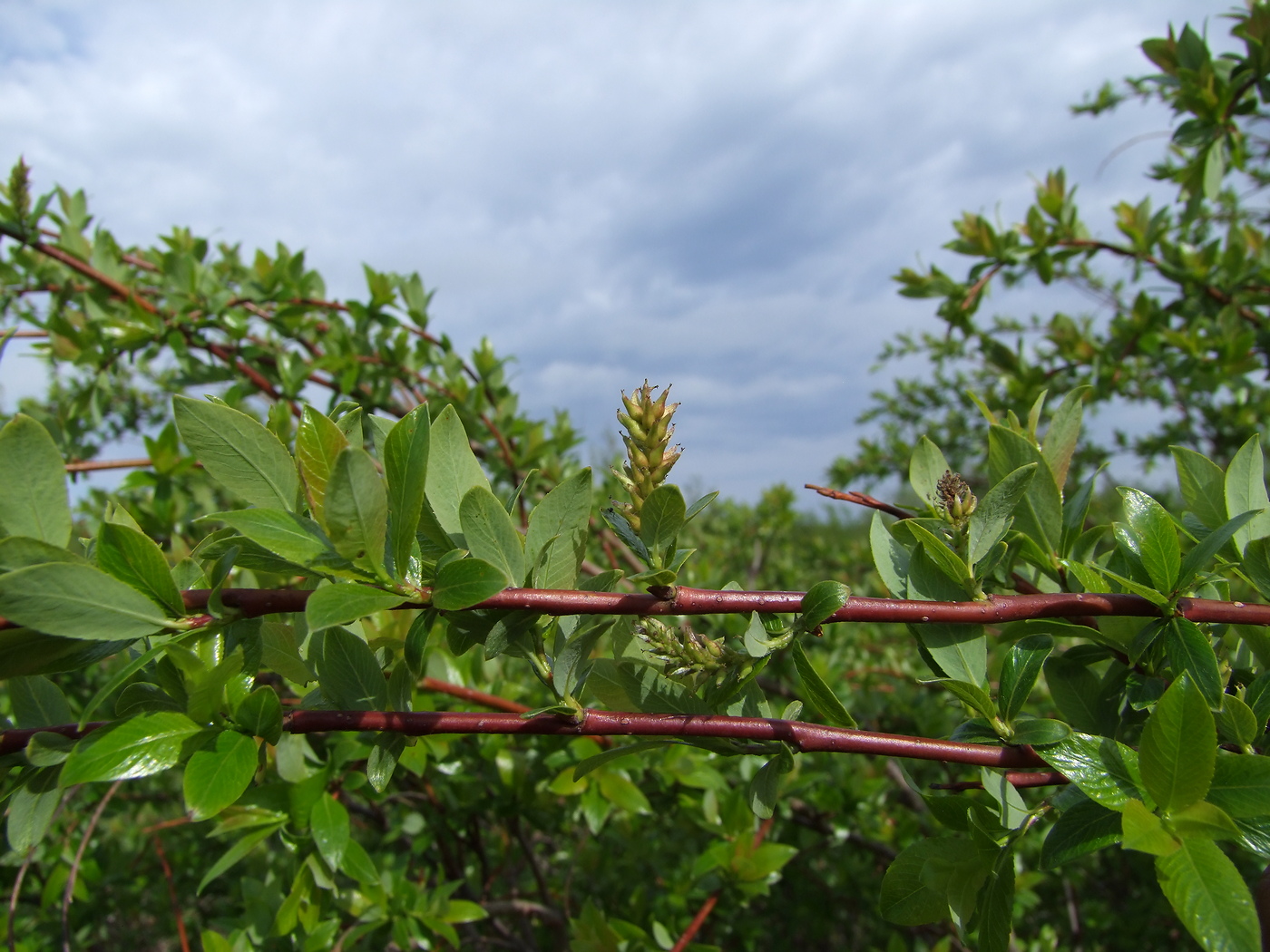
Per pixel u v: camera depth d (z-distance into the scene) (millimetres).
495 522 210
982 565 237
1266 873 197
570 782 455
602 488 734
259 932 397
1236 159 516
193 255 631
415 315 668
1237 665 266
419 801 558
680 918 574
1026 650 229
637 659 235
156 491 574
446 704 451
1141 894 789
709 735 218
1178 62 507
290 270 636
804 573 1235
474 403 675
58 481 194
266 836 337
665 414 214
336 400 650
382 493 191
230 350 619
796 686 719
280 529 194
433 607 205
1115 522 236
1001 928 214
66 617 184
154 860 766
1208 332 695
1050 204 660
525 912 575
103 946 864
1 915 600
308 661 248
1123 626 245
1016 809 235
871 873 710
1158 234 656
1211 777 186
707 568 804
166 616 198
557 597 209
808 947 899
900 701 784
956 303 667
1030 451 264
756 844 480
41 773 212
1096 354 697
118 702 210
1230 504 256
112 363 584
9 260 602
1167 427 981
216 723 198
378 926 414
